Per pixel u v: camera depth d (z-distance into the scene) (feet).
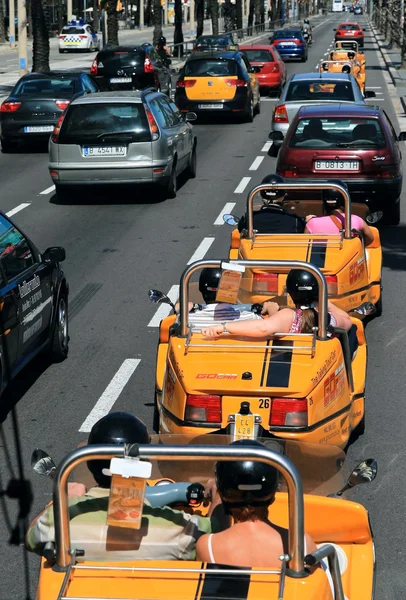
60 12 572.51
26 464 40.75
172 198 105.09
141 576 20.77
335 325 38.14
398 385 49.52
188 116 113.60
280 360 35.68
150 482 26.30
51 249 51.13
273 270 46.06
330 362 35.96
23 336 46.75
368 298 52.75
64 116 101.40
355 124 84.28
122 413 24.62
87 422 45.24
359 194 83.41
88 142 100.27
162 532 22.20
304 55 341.00
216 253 79.15
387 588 31.09
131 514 19.67
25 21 245.24
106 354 55.06
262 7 604.90
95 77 195.11
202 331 36.91
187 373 35.60
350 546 25.68
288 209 58.23
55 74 144.97
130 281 70.90
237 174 119.75
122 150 100.17
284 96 134.31
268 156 134.00
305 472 28.17
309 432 34.47
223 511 22.97
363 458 40.70
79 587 20.57
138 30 619.26
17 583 31.55
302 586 19.94
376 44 468.34
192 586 20.44
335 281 49.67
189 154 114.11
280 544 21.44
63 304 54.39
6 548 33.88
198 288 43.21
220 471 21.58
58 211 99.25
